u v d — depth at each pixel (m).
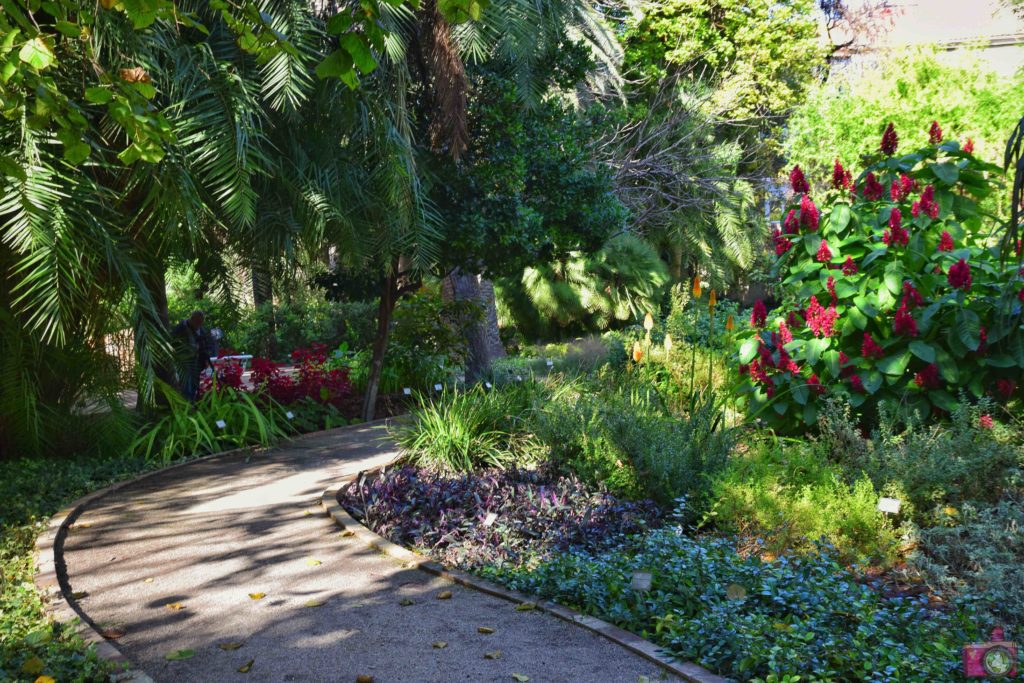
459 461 7.75
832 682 3.32
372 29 3.55
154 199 8.13
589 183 12.39
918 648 3.52
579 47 11.82
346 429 11.12
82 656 3.84
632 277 19.86
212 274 10.81
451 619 4.51
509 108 10.88
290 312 21.77
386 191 9.37
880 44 22.56
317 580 5.18
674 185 20.23
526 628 4.36
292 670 3.89
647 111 20.48
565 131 12.12
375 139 9.08
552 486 6.92
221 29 8.28
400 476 7.20
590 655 3.98
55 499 7.15
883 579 4.83
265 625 4.46
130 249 7.95
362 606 4.72
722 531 5.64
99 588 5.07
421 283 12.48
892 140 8.16
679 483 6.27
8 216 7.62
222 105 7.73
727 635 3.77
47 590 4.87
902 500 5.52
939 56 18.20
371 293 12.73
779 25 22.22
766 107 22.48
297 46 7.98
